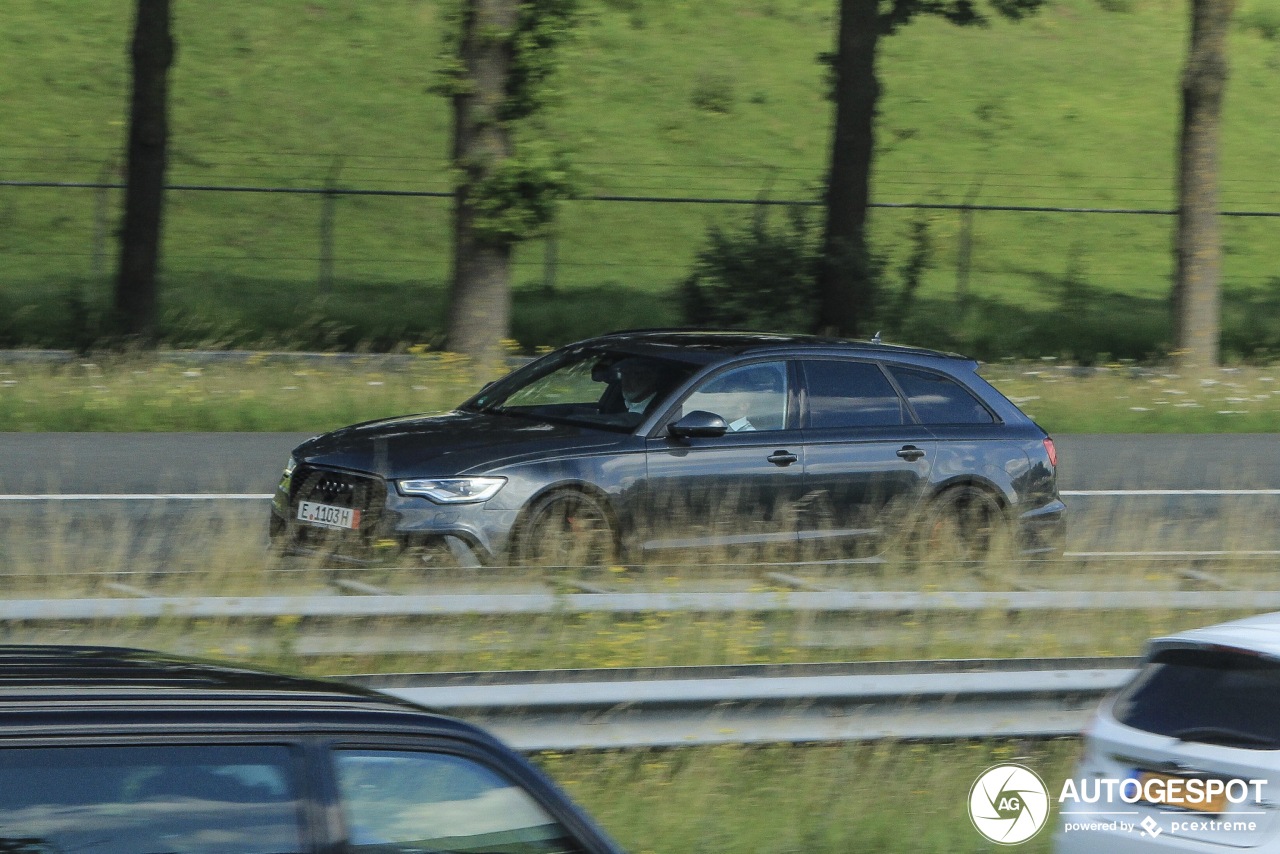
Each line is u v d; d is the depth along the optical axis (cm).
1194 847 1116
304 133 9325
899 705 1480
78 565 2202
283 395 4050
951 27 11906
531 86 4381
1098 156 10281
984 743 1566
